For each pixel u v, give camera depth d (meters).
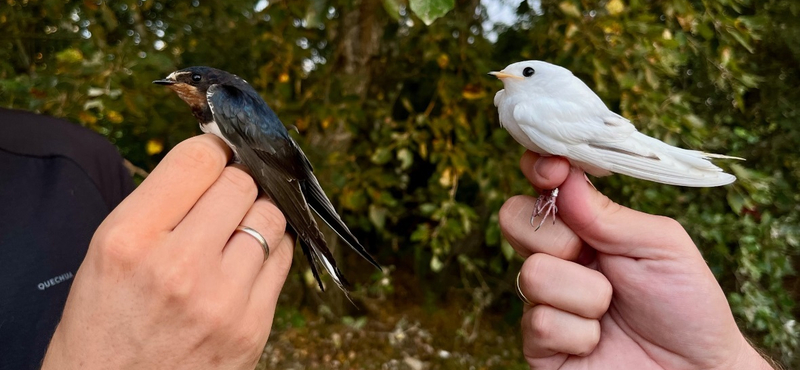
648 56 0.62
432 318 1.09
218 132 0.34
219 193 0.30
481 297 1.06
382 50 0.95
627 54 0.63
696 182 0.34
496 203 0.73
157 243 0.28
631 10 0.65
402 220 1.26
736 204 0.65
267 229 0.31
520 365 0.93
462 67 0.77
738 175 0.64
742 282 0.79
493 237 0.73
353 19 0.86
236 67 0.80
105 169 0.47
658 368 0.37
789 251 0.82
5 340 0.37
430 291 1.18
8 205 0.40
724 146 0.83
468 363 0.94
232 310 0.29
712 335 0.35
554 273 0.37
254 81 0.76
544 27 0.72
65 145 0.44
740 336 0.37
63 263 0.41
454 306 1.15
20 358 0.37
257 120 0.35
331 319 1.03
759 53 0.95
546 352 0.38
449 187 0.88
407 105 0.80
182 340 0.28
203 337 0.28
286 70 0.74
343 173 0.78
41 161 0.43
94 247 0.28
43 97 0.56
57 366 0.27
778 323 0.70
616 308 0.39
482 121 0.78
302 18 0.66
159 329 0.27
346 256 1.24
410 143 0.78
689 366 0.36
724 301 0.36
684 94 0.70
